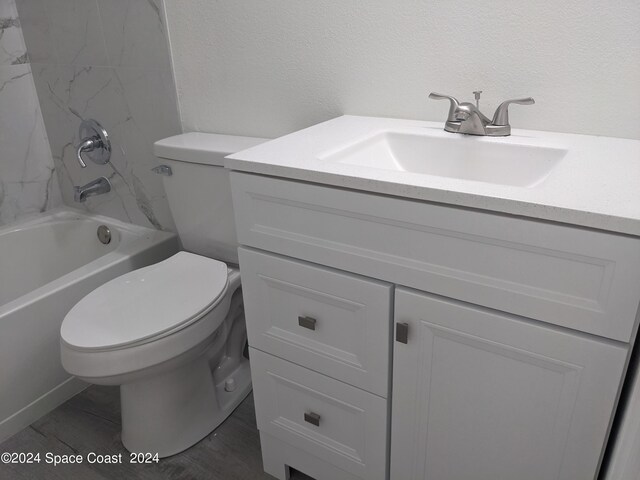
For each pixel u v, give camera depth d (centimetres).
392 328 102
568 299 81
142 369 128
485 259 86
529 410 92
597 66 108
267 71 150
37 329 160
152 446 147
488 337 91
